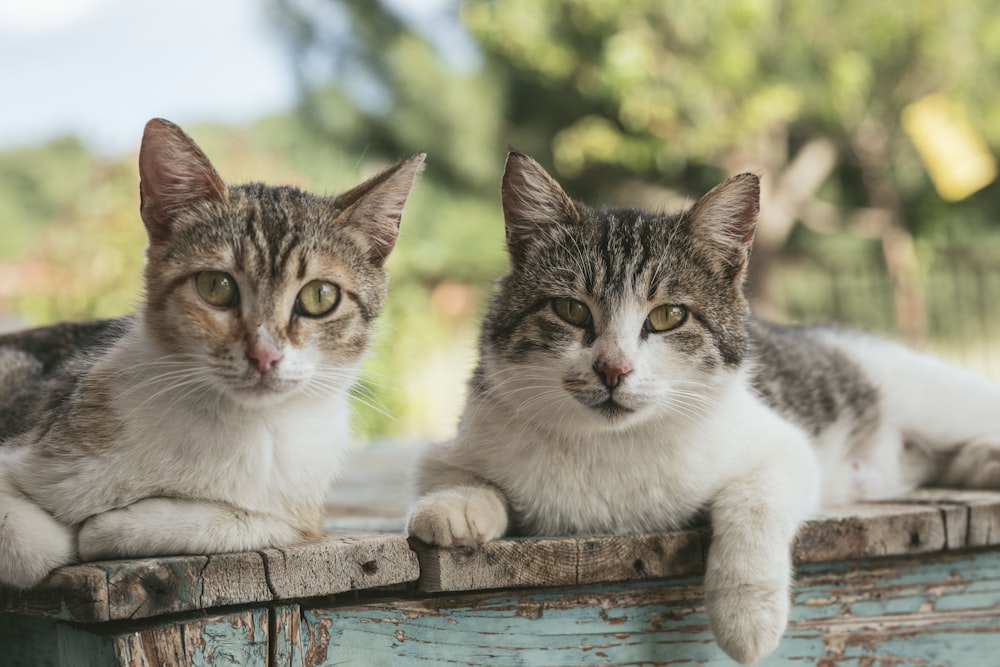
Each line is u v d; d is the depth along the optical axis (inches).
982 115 98.6
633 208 40.1
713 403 37.1
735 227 37.7
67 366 37.0
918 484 43.3
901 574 37.1
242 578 32.8
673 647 35.7
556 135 110.9
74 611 32.1
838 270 115.0
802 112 104.1
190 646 32.4
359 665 33.7
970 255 111.3
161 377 34.3
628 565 35.3
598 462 36.7
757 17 94.9
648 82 99.1
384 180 36.1
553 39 102.4
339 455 35.7
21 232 110.7
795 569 36.4
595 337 36.5
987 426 42.6
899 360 43.6
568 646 35.0
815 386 41.7
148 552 33.3
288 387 34.3
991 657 37.6
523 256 38.0
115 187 78.7
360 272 35.9
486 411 37.7
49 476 33.7
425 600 34.2
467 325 94.4
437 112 106.0
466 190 109.8
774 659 36.2
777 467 36.8
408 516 35.9
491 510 35.6
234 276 34.4
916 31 99.3
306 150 108.6
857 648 36.8
